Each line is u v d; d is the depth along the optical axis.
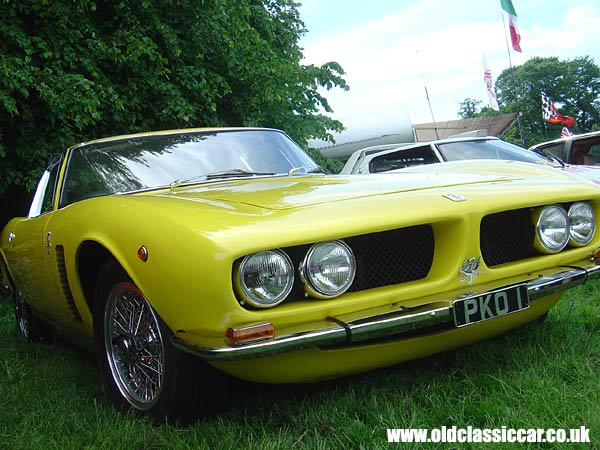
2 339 4.32
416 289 2.23
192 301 1.99
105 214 2.45
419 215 2.22
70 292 2.88
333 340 2.00
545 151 7.96
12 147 6.38
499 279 2.40
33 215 3.63
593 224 2.75
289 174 3.25
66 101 5.96
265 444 2.05
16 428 2.41
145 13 7.33
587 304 3.50
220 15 7.61
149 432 2.27
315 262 2.06
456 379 2.46
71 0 6.75
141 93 7.15
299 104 9.05
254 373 2.16
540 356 2.63
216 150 3.37
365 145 20.42
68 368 3.25
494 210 2.37
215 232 2.00
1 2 6.21
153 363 2.38
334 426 2.15
